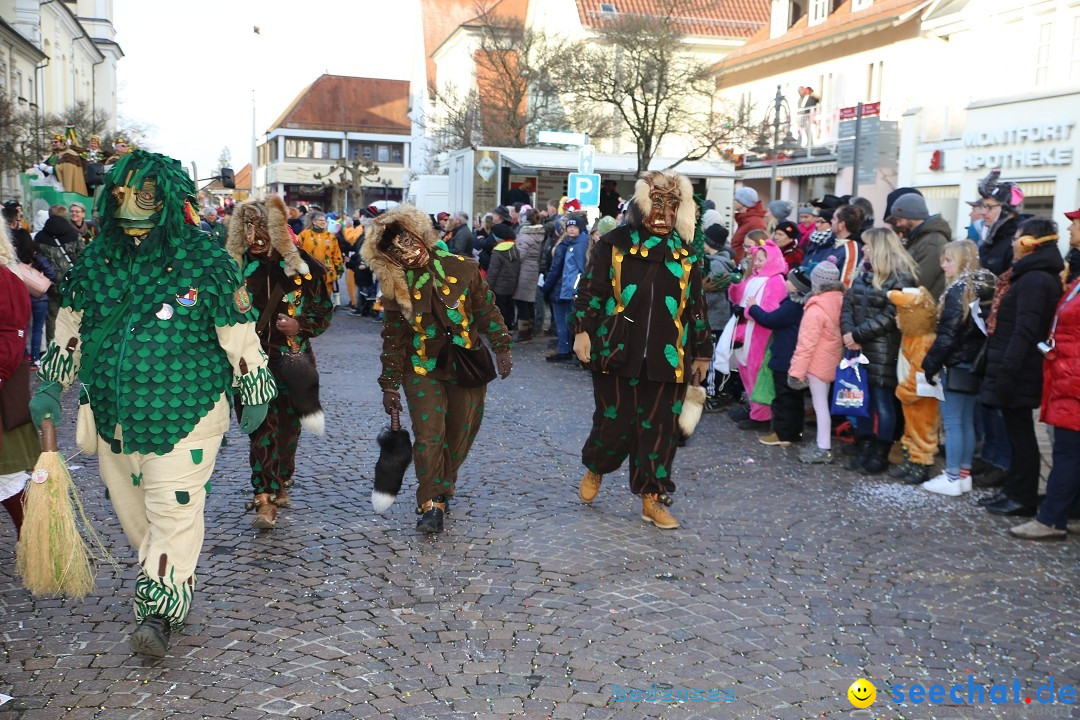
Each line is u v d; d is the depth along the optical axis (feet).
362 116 231.71
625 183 84.17
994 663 13.29
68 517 13.21
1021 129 58.90
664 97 82.74
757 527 19.24
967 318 20.77
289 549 17.49
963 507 20.81
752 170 94.22
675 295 18.34
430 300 17.78
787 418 26.55
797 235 31.01
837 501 21.18
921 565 17.16
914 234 25.66
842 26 84.12
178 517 13.09
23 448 15.03
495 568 16.67
